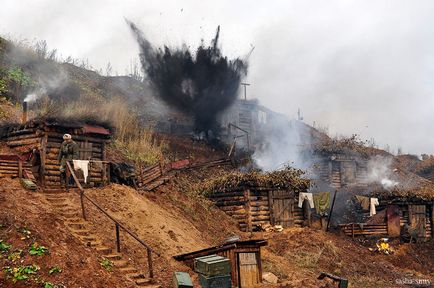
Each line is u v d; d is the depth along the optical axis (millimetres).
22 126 16734
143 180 20281
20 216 10977
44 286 8977
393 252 23438
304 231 20844
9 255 9453
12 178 14477
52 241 10523
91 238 12000
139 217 14930
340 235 23312
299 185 22750
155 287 10789
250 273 13195
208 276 11039
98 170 16875
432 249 25406
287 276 15500
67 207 13383
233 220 21188
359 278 17859
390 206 26141
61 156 15570
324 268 17812
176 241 14883
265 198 21859
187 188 22078
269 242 19266
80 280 9617
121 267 11234
